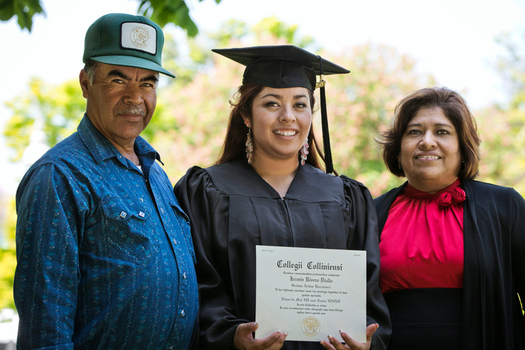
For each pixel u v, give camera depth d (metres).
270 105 3.54
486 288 3.35
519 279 3.49
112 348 2.72
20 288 2.58
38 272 2.57
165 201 3.14
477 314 3.33
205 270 3.27
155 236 2.88
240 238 3.32
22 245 2.62
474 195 3.60
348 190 3.67
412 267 3.47
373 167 12.45
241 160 3.71
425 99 3.72
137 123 3.07
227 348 3.04
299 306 3.06
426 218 3.62
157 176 3.26
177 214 3.22
